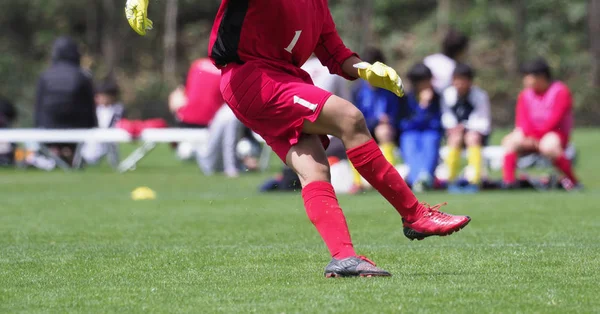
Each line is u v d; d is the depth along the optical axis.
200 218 24.28
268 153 48.72
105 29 108.06
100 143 50.03
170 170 48.66
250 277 14.27
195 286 13.49
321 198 13.95
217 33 14.29
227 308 11.74
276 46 14.10
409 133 34.88
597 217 23.80
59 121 48.44
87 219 24.17
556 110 34.59
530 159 48.59
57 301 12.41
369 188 34.69
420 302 11.89
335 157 34.47
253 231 21.17
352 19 102.50
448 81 36.12
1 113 55.56
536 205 27.52
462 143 35.12
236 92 14.09
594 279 13.72
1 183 39.66
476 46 106.81
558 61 103.19
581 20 108.00
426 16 113.25
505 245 18.08
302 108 13.66
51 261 16.22
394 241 19.08
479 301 11.95
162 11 111.50
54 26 109.00
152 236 20.25
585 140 71.25
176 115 55.09
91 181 40.88
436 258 16.19
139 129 46.47
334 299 12.16
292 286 13.30
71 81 48.31
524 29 104.62
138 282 13.91
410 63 104.19
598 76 101.62
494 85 101.25
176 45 110.44
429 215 14.46
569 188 35.28
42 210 26.89
